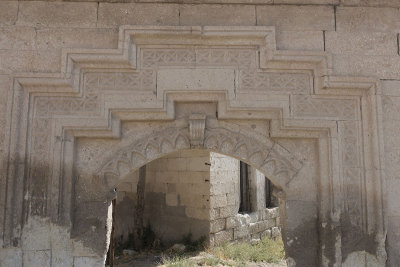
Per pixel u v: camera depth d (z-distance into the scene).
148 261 6.29
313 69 3.10
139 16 3.16
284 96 3.07
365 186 2.98
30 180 2.96
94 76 3.09
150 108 3.03
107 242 3.02
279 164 3.08
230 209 7.75
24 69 3.07
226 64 3.11
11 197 2.88
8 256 2.88
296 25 3.17
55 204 2.93
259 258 6.58
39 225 2.93
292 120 3.02
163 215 7.70
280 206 3.27
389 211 3.00
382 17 3.23
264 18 3.18
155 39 3.10
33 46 3.11
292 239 3.01
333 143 3.02
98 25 3.14
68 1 3.17
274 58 3.04
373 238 2.94
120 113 3.07
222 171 7.59
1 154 2.96
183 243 7.23
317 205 3.04
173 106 3.10
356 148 3.04
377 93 3.03
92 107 3.05
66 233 2.93
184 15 3.17
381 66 3.14
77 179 3.04
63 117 3.02
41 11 3.16
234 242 7.71
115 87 3.08
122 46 3.03
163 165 7.89
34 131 3.02
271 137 3.11
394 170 3.03
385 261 2.92
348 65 3.13
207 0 3.17
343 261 2.93
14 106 2.96
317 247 3.00
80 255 2.94
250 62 3.12
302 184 3.06
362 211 2.98
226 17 3.17
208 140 3.11
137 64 3.10
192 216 7.29
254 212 8.65
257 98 3.05
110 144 3.09
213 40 3.11
